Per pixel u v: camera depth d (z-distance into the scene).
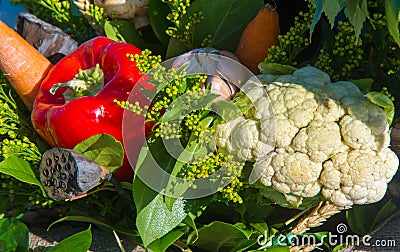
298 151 0.51
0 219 0.54
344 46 0.56
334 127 0.51
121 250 0.55
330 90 0.52
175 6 0.56
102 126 0.53
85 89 0.56
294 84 0.52
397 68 0.57
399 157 0.57
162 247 0.52
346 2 0.51
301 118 0.51
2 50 0.56
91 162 0.49
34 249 0.56
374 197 0.52
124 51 0.55
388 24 0.51
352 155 0.51
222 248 0.57
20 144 0.55
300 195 0.52
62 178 0.49
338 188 0.51
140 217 0.51
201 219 0.57
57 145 0.55
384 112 0.51
